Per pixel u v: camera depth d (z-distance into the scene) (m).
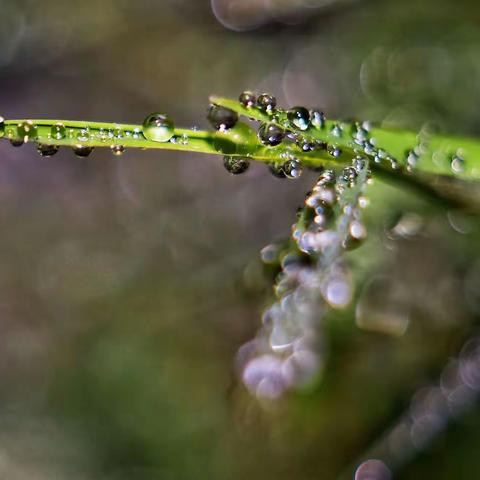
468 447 0.22
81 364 0.23
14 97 0.29
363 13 0.26
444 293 0.22
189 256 0.24
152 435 0.23
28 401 0.23
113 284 0.24
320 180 0.20
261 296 0.22
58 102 0.29
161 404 0.23
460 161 0.20
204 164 0.26
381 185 0.21
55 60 0.29
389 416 0.22
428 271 0.22
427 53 0.24
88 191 0.26
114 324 0.23
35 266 0.25
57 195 0.26
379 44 0.25
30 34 0.29
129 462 0.23
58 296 0.24
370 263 0.21
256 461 0.22
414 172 0.20
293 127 0.19
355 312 0.21
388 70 0.24
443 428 0.22
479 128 0.23
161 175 0.26
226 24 0.28
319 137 0.19
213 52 0.28
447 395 0.22
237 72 0.27
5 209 0.26
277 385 0.22
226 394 0.22
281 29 0.27
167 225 0.25
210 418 0.22
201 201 0.25
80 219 0.26
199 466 0.22
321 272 0.21
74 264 0.24
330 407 0.22
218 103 0.19
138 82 0.28
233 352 0.23
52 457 0.23
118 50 0.28
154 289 0.23
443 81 0.23
